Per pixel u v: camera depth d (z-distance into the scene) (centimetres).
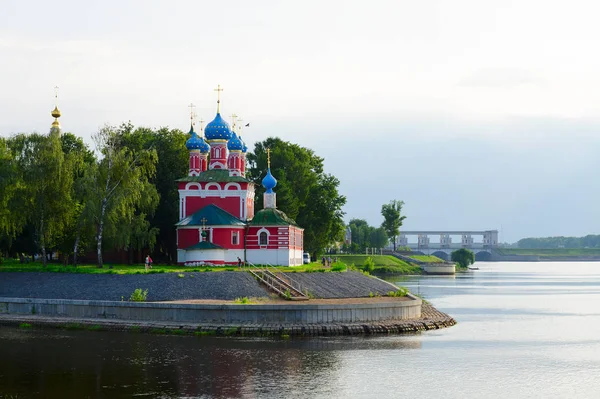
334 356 7475
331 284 10912
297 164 17075
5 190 11112
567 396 6191
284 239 12412
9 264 12750
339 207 17838
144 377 6575
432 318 9806
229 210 12750
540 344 8544
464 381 6631
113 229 11394
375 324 8894
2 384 6381
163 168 13975
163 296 9606
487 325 10162
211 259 12019
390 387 6366
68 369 6881
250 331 8475
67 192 11331
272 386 6316
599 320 10981
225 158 13200
